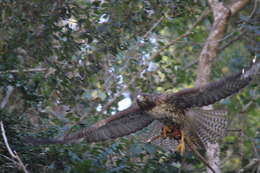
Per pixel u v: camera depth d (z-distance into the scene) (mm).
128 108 13695
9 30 15102
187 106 13414
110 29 15695
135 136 14492
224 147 15711
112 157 14531
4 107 15953
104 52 15852
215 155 14469
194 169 14852
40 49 15086
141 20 15977
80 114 16250
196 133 13531
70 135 13008
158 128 14047
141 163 13961
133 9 15828
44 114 15367
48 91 15906
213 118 13430
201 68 16188
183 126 13586
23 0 14922
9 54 15156
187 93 13133
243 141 16062
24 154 14078
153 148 13750
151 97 13438
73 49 15430
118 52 16672
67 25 15398
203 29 21125
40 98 15617
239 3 17641
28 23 15023
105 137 13461
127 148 14289
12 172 13820
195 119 13500
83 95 16391
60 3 15094
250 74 12320
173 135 13727
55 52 15398
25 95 15383
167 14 17000
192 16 17578
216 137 13375
